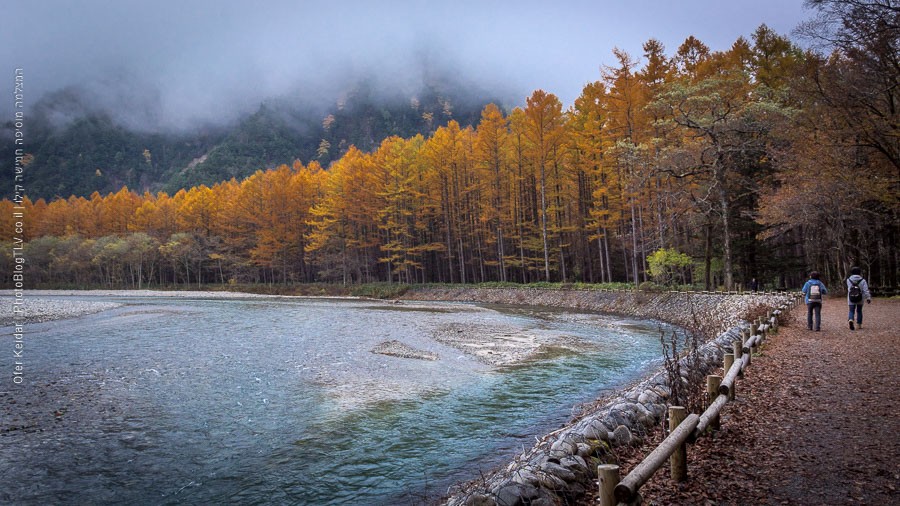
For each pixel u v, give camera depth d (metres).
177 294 59.34
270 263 62.09
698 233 31.94
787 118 22.59
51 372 12.12
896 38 14.28
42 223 76.69
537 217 48.16
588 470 4.97
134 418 8.45
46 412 8.77
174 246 67.31
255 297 52.78
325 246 57.69
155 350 15.41
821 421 5.81
